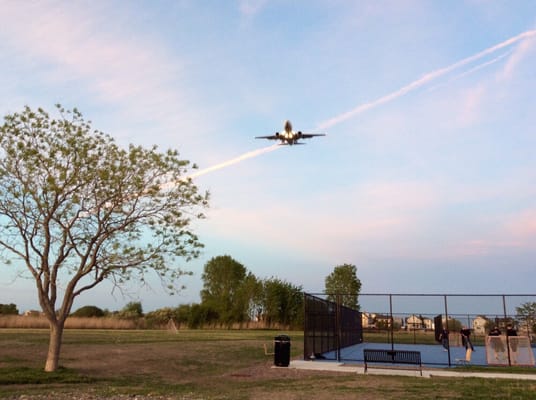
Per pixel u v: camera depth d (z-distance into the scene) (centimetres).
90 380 1524
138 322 5900
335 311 3128
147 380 1611
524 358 2089
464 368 1997
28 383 1425
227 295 7062
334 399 1202
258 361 2278
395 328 5125
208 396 1259
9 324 4606
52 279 1681
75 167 1702
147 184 1805
